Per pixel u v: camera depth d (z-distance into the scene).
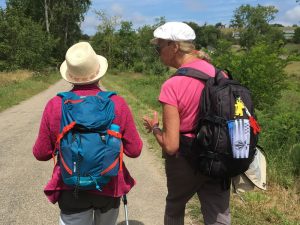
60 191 2.93
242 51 15.75
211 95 3.04
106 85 31.92
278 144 8.18
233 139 2.95
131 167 7.56
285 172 6.97
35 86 27.66
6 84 25.78
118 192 2.99
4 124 12.30
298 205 5.70
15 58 42.03
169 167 3.36
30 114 14.47
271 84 14.15
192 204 5.44
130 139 3.03
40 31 48.53
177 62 3.34
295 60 14.69
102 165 2.75
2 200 5.84
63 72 3.08
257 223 4.90
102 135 2.80
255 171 3.31
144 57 61.22
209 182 3.33
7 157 8.23
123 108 2.98
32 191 6.22
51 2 62.19
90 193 2.90
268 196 5.96
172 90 3.16
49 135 2.95
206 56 3.41
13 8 46.44
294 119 8.98
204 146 3.01
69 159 2.73
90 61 2.94
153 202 5.78
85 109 2.81
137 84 31.69
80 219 2.95
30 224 5.08
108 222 3.08
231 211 5.14
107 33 65.31
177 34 3.25
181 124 3.20
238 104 3.00
